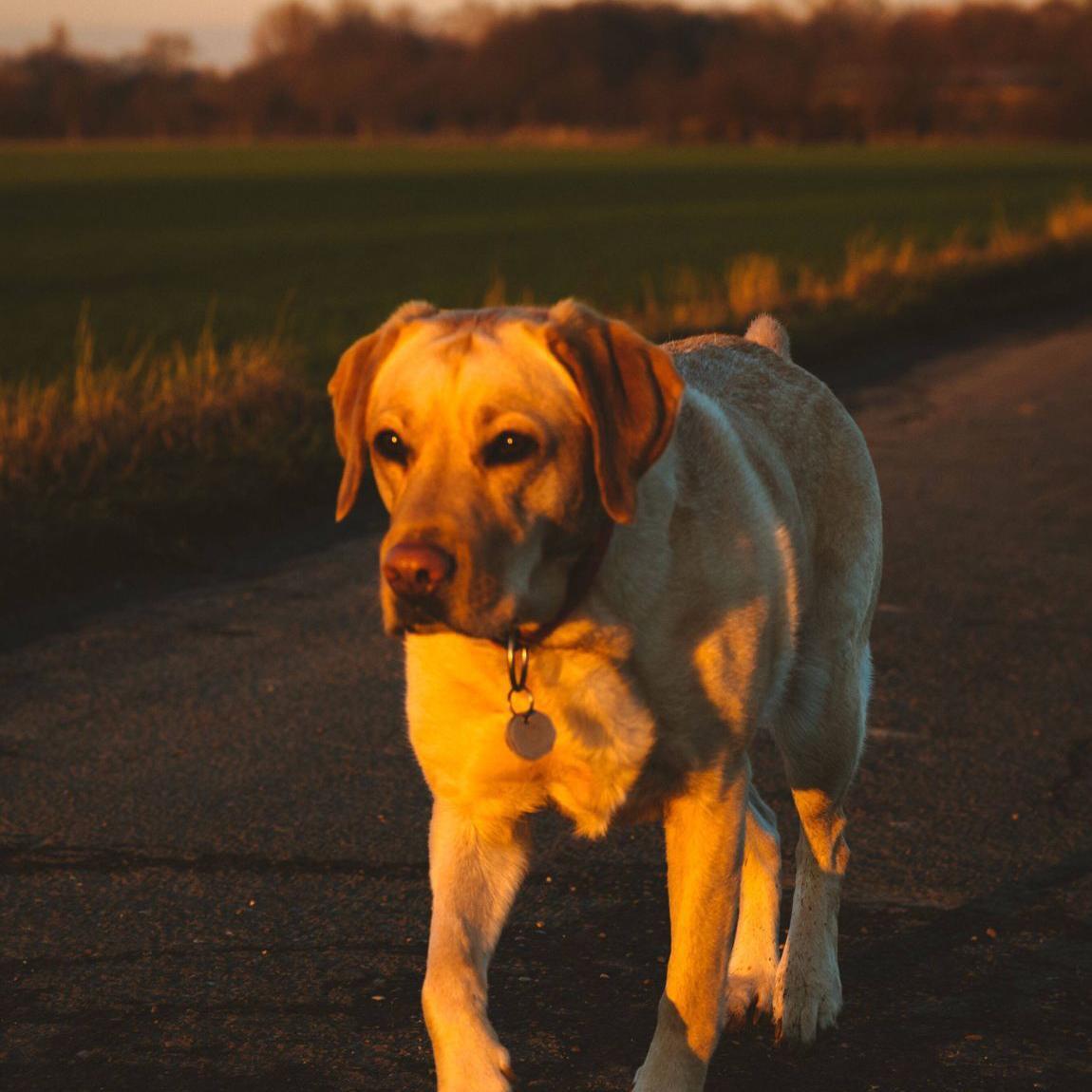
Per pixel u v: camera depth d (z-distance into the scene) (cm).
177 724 573
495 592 275
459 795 320
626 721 309
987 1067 347
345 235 3503
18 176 6662
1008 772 530
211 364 1123
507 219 3959
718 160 8256
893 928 415
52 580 769
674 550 312
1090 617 726
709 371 392
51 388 1020
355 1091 335
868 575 398
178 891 434
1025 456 1130
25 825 478
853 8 14012
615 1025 364
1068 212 3000
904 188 5281
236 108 15050
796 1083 344
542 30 14625
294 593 762
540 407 282
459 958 310
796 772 382
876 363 1628
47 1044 354
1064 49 12669
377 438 289
